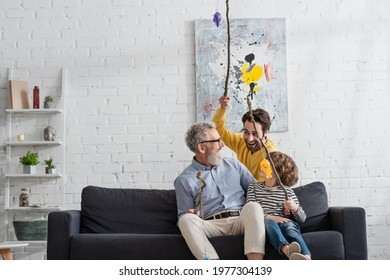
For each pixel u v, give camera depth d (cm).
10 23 492
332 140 487
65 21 493
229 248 308
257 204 308
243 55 486
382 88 493
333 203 481
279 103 485
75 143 483
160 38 493
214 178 339
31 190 478
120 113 486
